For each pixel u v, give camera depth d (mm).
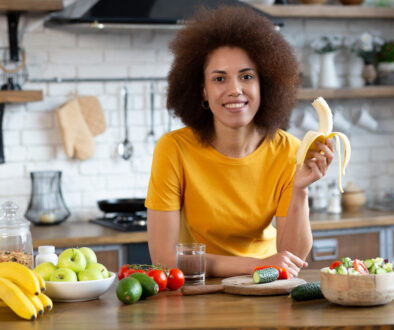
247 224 2174
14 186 3824
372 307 1573
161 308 1591
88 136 3863
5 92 3598
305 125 4137
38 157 3855
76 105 3844
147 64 4016
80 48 3902
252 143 2172
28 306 1495
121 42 3967
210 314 1522
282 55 2090
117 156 3988
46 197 3725
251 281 1805
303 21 4285
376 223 3746
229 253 2209
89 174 3945
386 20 4438
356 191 4066
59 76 3877
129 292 1618
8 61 3779
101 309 1594
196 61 2094
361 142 4438
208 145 2156
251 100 2020
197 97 2152
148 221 2156
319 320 1454
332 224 3658
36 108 3844
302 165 1838
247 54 2025
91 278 1688
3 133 3801
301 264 1970
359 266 1618
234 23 2021
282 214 2166
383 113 4465
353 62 4352
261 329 1411
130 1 3463
